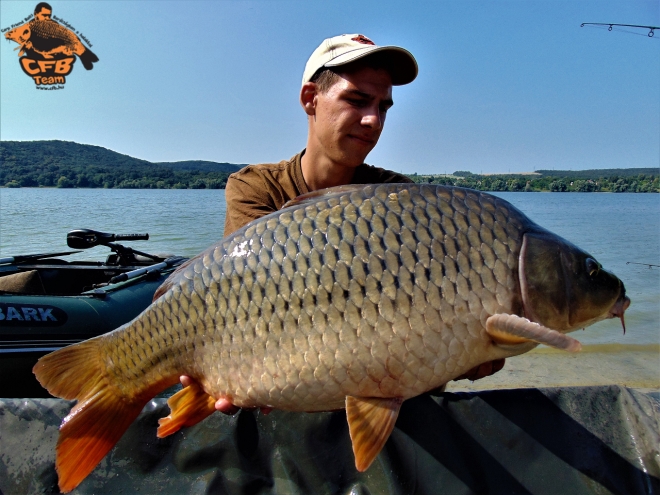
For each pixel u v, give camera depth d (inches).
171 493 33.5
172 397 31.4
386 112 42.1
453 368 27.5
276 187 43.0
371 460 27.2
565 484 31.8
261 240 28.8
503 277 27.6
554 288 28.4
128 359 32.5
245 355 28.8
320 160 41.8
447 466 32.4
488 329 27.1
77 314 53.5
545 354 88.0
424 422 33.3
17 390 49.1
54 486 32.9
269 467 33.9
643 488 31.4
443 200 28.2
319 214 28.2
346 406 27.5
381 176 46.4
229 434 34.6
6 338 49.6
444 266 26.9
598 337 97.3
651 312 115.0
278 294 27.9
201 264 30.4
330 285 27.1
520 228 28.7
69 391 33.1
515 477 32.1
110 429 32.8
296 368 27.6
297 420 34.5
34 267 72.4
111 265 84.9
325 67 39.0
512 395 34.4
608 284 30.2
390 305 26.6
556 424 33.5
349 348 26.9
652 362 83.4
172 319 30.8
